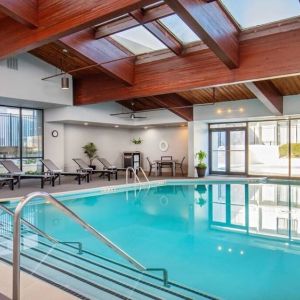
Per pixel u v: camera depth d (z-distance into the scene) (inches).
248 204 284.8
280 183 411.5
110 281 104.6
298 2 218.5
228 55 254.5
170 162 519.2
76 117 441.4
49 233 183.6
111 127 575.5
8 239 139.5
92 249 151.6
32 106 439.2
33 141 459.8
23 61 373.1
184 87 309.4
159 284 106.3
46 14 213.8
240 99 433.1
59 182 396.2
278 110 388.2
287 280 121.5
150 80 336.5
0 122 425.1
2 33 247.3
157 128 575.8
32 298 78.5
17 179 372.8
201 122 489.1
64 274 107.1
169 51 316.5
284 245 166.1
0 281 86.8
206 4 223.0
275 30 250.4
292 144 447.5
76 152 518.6
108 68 319.0
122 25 275.9
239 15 243.8
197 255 151.0
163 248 162.9
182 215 244.4
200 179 425.4
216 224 214.7
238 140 489.4
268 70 256.4
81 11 196.5
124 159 583.2
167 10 231.5
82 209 267.1
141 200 305.9
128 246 166.4
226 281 120.6
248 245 166.7
